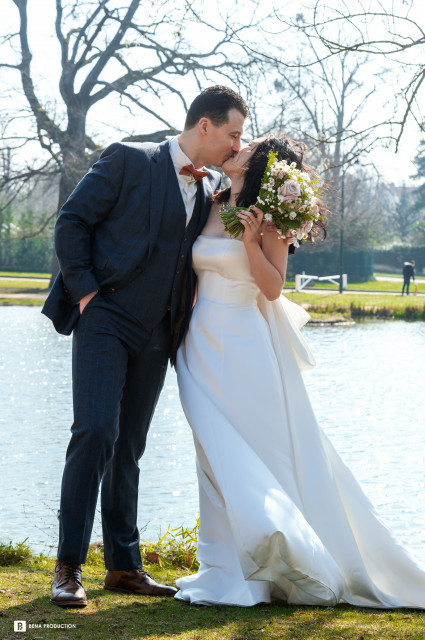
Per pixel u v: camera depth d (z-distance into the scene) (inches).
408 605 124.3
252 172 128.6
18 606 110.0
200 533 124.7
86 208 120.5
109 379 117.0
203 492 124.0
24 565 157.0
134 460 125.6
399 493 263.1
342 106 1113.4
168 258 123.1
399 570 126.0
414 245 2274.9
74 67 1240.2
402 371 578.9
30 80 1168.8
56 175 1264.8
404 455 320.8
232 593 118.2
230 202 132.0
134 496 126.1
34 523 222.7
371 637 100.2
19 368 581.3
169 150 127.2
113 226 121.8
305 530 112.7
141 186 122.2
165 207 122.6
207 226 131.8
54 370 572.4
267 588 119.6
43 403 434.9
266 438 125.0
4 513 233.3
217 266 127.3
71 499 113.0
